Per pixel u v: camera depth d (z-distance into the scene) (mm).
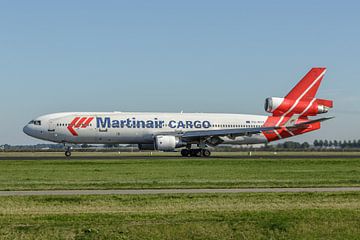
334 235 33250
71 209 40844
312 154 166125
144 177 69062
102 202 44344
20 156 137500
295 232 33562
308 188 56219
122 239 32156
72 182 61625
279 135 143000
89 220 35812
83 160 108562
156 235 32719
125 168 86125
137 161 104750
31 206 42250
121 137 133000
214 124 138250
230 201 44906
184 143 132750
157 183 60375
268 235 33125
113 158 121000
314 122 134000
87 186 57312
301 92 142500
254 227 34188
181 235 32875
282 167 90438
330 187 57156
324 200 45469
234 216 37188
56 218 36469
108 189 54969
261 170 83000
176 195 48969
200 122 137250
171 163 99188
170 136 129250
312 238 32812
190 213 38531
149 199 46188
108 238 32250
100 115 132875
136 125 133125
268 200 45500
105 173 75812
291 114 142750
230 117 140125
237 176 70938
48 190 54062
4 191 53281
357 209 40344
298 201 44875
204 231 33469
